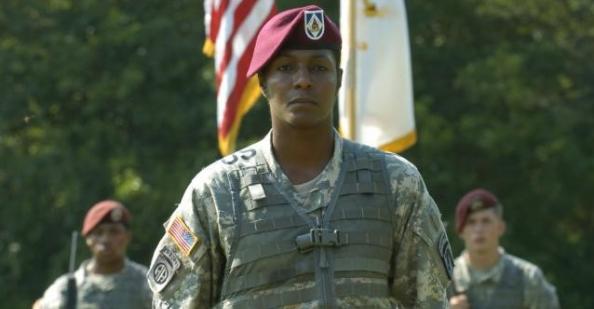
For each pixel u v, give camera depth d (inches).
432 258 299.1
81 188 1300.4
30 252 1323.8
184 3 1379.2
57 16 1365.7
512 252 1300.4
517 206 1320.1
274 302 290.8
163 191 1259.8
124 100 1321.4
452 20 1411.2
